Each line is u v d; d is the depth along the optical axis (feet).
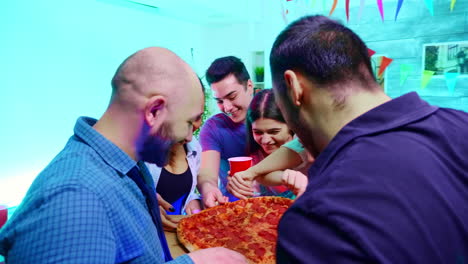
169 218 4.63
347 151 1.76
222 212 4.89
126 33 13.50
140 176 2.66
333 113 1.94
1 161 10.56
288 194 5.63
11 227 1.98
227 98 6.14
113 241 2.08
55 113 11.76
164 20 14.69
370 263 1.38
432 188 1.55
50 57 11.39
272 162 4.84
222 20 14.33
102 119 2.50
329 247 1.47
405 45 9.02
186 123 2.52
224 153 6.44
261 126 5.21
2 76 10.27
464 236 1.55
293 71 1.99
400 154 1.64
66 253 1.85
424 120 1.86
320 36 1.94
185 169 5.54
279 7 11.43
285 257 1.63
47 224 1.88
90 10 12.24
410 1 8.75
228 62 6.12
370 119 1.82
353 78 1.89
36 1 10.77
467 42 8.20
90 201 1.99
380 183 1.55
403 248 1.40
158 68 2.35
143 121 2.37
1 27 10.05
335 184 1.62
